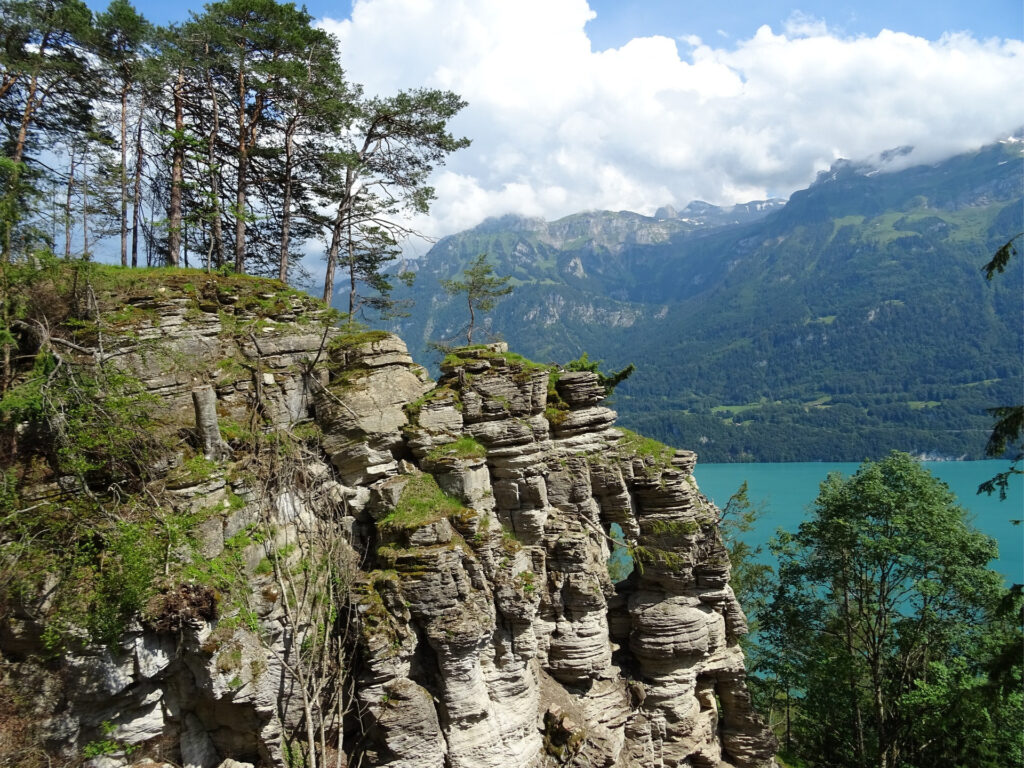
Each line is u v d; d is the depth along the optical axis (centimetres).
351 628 2298
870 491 3762
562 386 3147
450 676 2320
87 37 3188
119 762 1944
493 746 2373
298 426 2634
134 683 1950
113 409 2131
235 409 2503
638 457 3122
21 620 1870
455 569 2341
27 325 2180
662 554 3031
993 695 2159
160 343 2389
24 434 2102
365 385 2677
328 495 2545
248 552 2202
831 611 4269
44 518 1980
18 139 3191
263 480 2370
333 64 3481
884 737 3703
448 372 2902
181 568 2009
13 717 1844
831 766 4031
